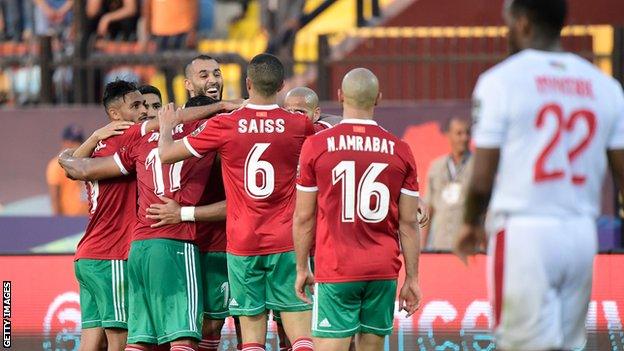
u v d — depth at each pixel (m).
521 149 18.69
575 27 48.78
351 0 55.09
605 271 31.19
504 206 18.75
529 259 18.56
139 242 26.80
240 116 26.08
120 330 28.14
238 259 26.33
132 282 27.00
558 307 18.94
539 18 19.22
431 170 42.41
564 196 18.69
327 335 24.47
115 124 27.66
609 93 19.28
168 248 26.58
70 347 32.00
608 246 44.28
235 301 26.62
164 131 26.39
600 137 19.06
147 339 26.89
